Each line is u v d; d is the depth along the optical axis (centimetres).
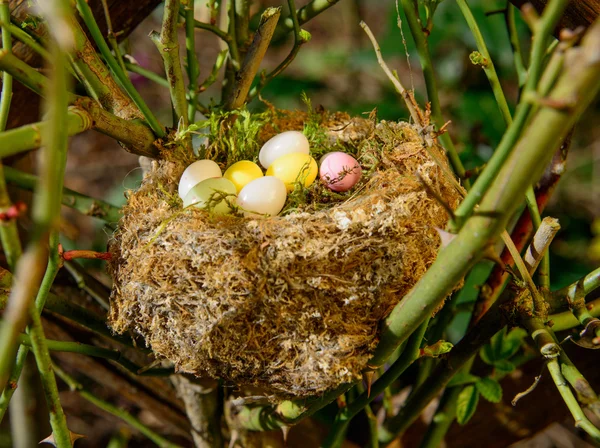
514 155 20
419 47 31
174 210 28
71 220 68
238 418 36
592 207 65
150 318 27
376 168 31
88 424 59
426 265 27
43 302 26
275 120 35
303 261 26
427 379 32
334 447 32
